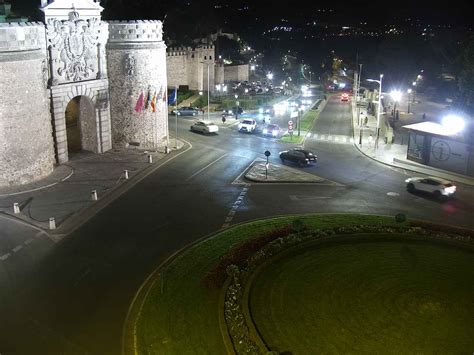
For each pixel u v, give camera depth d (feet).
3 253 106.22
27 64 146.51
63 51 168.35
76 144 200.23
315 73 638.53
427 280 91.25
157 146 203.00
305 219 123.75
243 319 76.89
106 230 118.11
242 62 488.85
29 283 93.45
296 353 70.74
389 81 465.88
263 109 317.22
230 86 428.97
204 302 84.48
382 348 72.28
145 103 195.62
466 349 72.38
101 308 84.89
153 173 166.71
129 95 192.95
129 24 186.09
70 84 172.86
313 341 73.56
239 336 72.95
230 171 170.71
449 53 424.05
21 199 139.03
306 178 162.30
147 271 98.02
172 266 98.17
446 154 173.99
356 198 143.23
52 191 146.10
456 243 104.68
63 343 75.20
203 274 94.79
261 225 119.85
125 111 194.49
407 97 379.35
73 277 95.76
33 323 80.59
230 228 118.32
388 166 180.45
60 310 84.33
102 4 372.38
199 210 132.16
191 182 157.28
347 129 255.09
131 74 190.60
